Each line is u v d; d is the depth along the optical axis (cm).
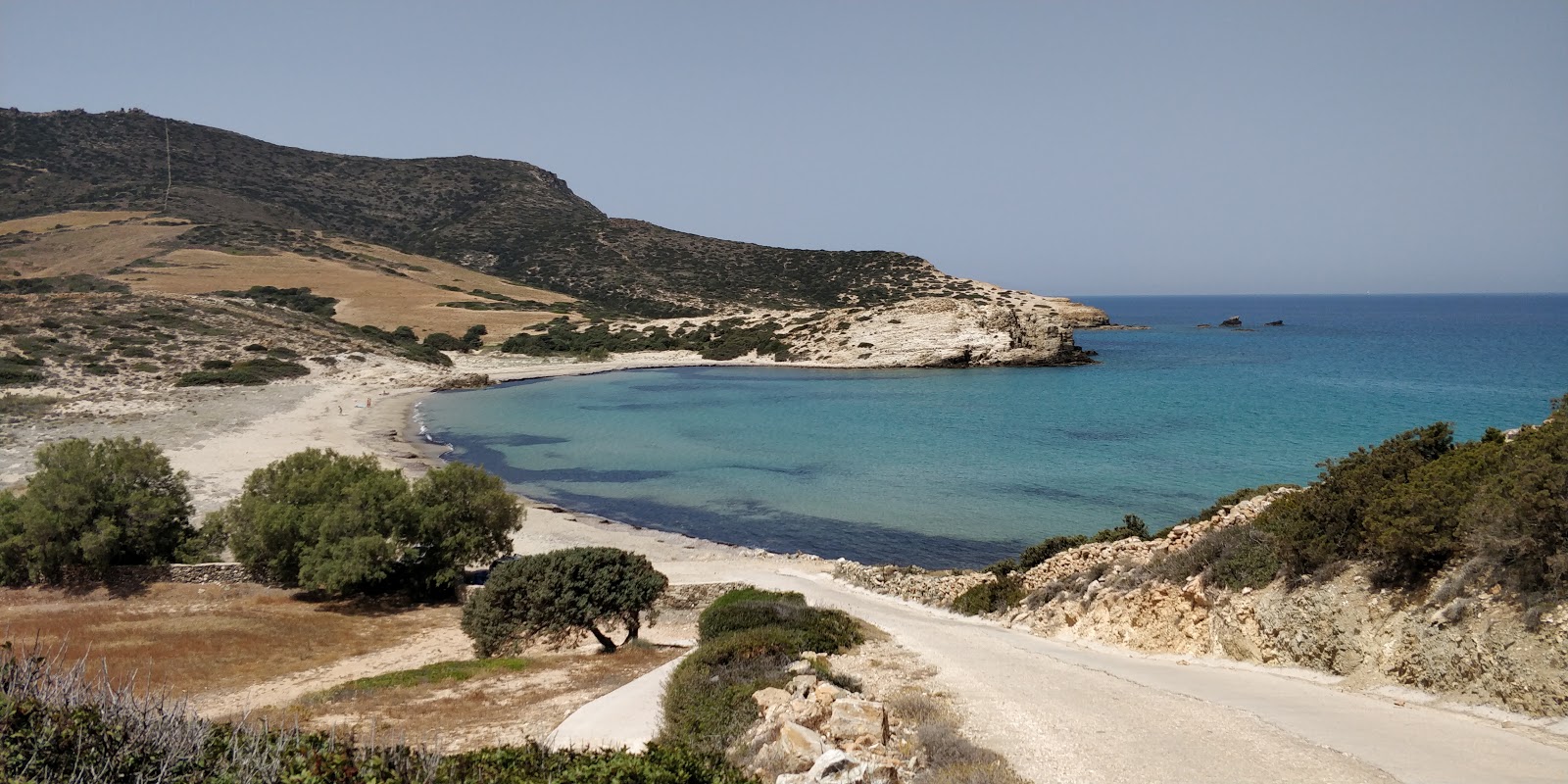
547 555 2606
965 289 17638
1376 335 17500
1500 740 1027
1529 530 1170
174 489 3456
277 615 2942
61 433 5728
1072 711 1298
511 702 1797
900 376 10906
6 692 709
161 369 8512
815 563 3634
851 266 19762
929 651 1784
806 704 1216
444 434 7012
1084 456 5722
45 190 17112
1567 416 1396
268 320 10906
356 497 3206
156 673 2289
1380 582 1432
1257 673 1537
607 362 12344
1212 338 17000
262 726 836
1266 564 1709
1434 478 1433
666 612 2995
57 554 3119
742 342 13262
